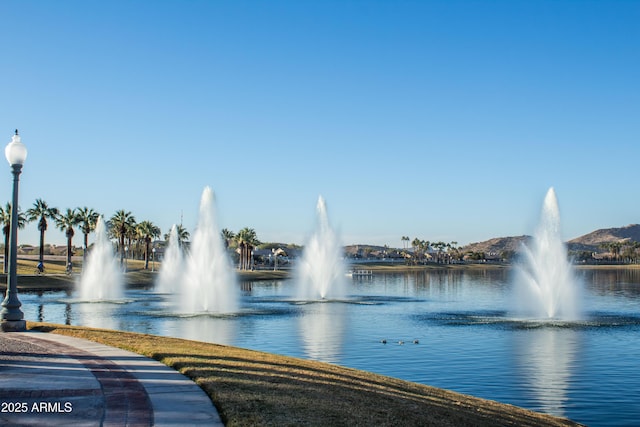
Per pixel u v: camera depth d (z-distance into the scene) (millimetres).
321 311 53031
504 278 144750
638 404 21453
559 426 17031
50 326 24906
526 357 29859
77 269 121125
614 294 80312
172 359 17109
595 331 39125
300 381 15383
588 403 21688
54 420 11000
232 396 12828
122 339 21859
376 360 29094
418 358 29594
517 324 42938
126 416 11289
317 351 31469
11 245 24109
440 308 56781
